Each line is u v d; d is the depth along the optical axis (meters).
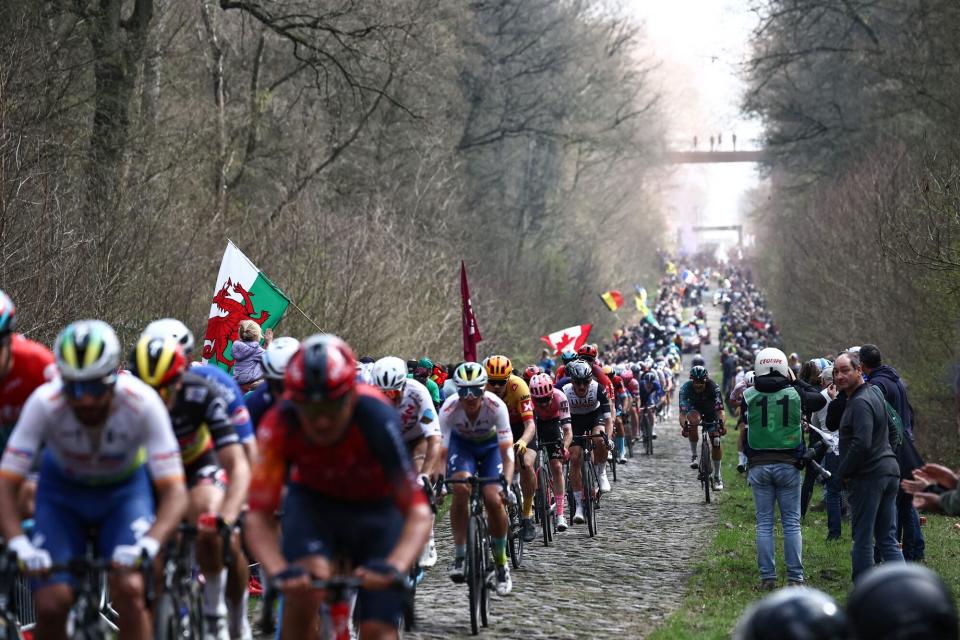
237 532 10.12
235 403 9.97
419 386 13.66
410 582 13.77
